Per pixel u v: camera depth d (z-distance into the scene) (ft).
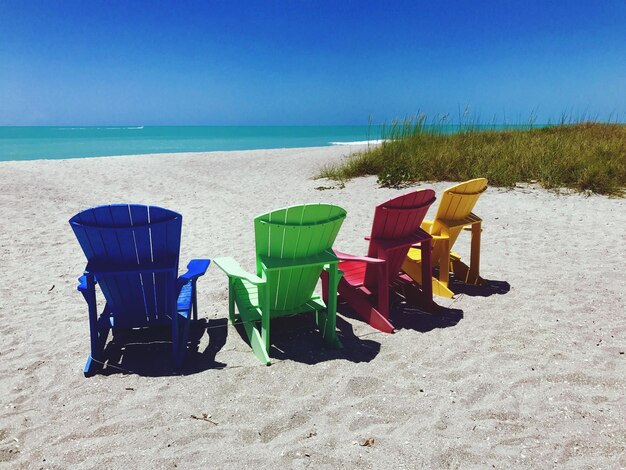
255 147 98.89
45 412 8.91
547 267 16.67
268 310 10.74
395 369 10.21
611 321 12.21
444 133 40.01
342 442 7.88
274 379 9.93
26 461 7.59
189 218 25.59
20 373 10.34
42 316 13.43
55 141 124.47
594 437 7.83
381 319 12.26
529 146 35.42
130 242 10.12
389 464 7.34
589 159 31.04
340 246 20.10
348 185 34.40
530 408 8.70
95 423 8.54
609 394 9.05
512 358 10.50
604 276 15.51
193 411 8.84
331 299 11.30
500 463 7.30
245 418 8.60
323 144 112.57
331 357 10.89
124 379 10.06
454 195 13.99
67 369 10.50
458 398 9.05
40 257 18.97
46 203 28.55
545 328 11.95
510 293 14.52
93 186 35.19
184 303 12.25
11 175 38.75
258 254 11.06
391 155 37.45
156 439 8.04
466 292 14.84
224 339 11.95
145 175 41.11
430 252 13.41
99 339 11.51
